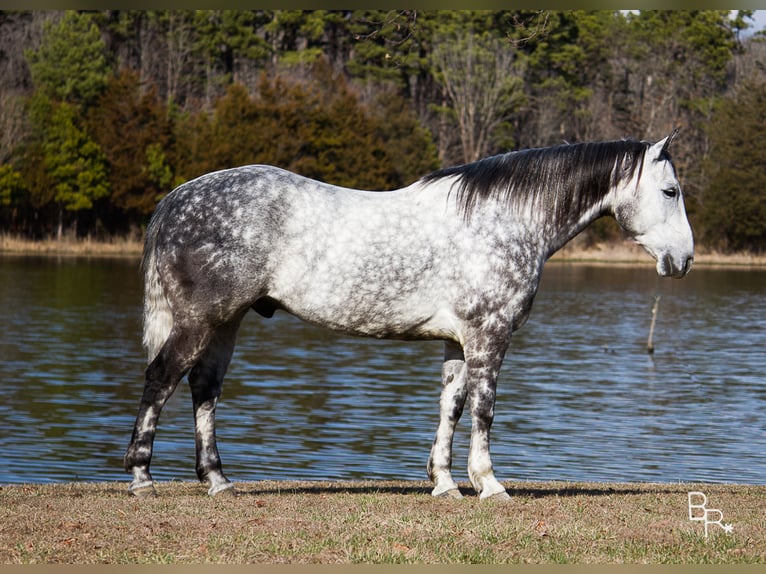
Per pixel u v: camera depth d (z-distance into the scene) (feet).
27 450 48.47
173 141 236.63
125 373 74.38
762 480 45.09
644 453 50.93
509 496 29.73
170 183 230.68
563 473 45.88
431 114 284.82
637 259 250.98
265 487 33.35
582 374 80.53
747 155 252.83
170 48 286.87
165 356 28.37
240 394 67.31
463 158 269.03
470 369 29.30
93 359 80.89
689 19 279.90
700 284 187.11
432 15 264.31
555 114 267.39
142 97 237.04
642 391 72.38
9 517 26.04
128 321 107.55
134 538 24.09
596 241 258.98
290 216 28.40
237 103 237.86
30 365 76.84
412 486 34.37
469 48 261.65
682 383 76.64
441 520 26.37
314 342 99.71
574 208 30.27
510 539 24.62
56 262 192.44
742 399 69.67
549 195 29.89
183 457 47.52
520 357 90.38
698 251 261.65
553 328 115.03
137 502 28.30
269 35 302.86
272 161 233.35
